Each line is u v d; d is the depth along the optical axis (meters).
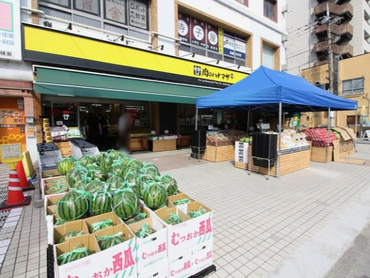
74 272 1.48
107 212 2.20
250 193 4.59
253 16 12.89
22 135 6.86
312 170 6.54
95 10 7.74
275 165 5.80
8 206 3.79
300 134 6.91
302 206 3.93
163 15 9.09
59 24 6.85
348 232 3.08
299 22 28.06
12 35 5.77
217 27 11.74
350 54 25.08
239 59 12.96
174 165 7.17
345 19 26.56
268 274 2.25
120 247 1.66
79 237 1.75
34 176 5.50
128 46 7.79
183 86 9.24
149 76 8.38
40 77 5.61
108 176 3.06
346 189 4.83
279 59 15.29
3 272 2.29
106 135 8.98
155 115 10.05
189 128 11.69
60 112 7.93
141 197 2.41
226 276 2.22
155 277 1.87
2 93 5.95
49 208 2.28
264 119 15.07
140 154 9.05
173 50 9.46
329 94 7.48
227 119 14.05
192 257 2.10
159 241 1.86
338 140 8.24
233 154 8.20
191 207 2.42
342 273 2.30
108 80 6.85
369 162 7.64
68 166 3.38
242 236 2.96
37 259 2.49
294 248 2.70
